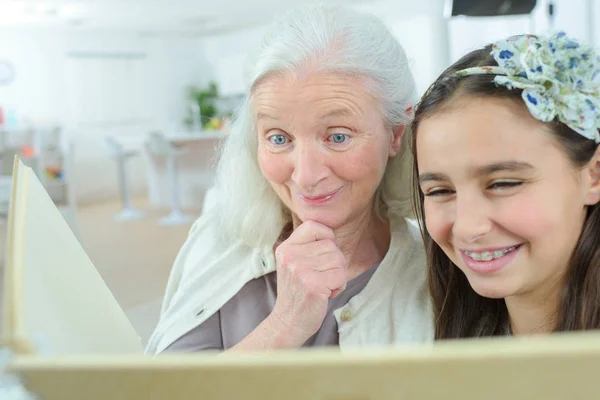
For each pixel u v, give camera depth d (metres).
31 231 0.47
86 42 8.37
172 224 5.68
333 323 0.87
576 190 0.57
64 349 0.40
